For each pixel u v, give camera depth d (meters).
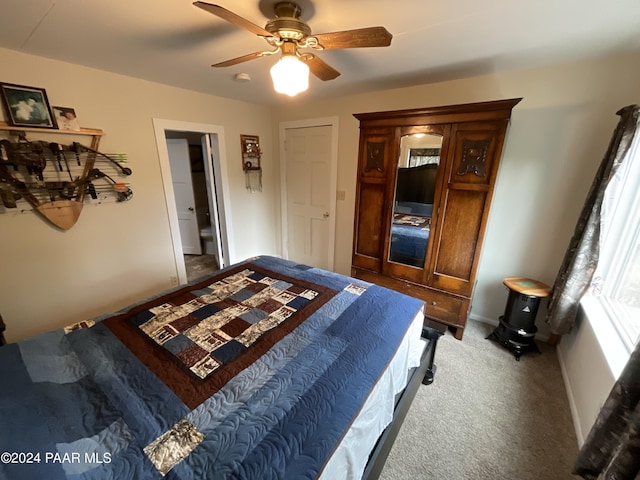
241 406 0.94
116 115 2.29
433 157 2.17
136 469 0.75
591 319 1.68
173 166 4.04
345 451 0.89
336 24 1.41
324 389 1.02
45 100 1.90
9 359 1.13
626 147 1.55
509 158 2.23
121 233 2.47
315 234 3.71
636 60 1.73
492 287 2.54
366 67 2.04
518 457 1.42
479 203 2.05
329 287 1.87
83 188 2.16
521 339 2.19
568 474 1.34
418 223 2.37
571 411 1.67
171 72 2.21
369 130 2.38
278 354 1.20
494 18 1.34
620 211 1.78
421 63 1.95
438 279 2.35
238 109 3.26
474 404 1.73
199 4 0.91
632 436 0.81
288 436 0.85
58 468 0.74
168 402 0.96
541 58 1.85
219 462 0.77
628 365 0.95
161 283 2.87
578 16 1.30
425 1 1.20
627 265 1.78
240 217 3.59
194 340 1.29
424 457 1.42
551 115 2.03
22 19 1.35
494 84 2.19
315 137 3.35
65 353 1.19
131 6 1.25
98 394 0.99
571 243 1.92
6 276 1.92
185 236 4.33
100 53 1.81
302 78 1.25
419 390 1.84
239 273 2.08
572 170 2.03
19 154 1.81
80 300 2.31
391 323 1.46
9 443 0.79
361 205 2.62
